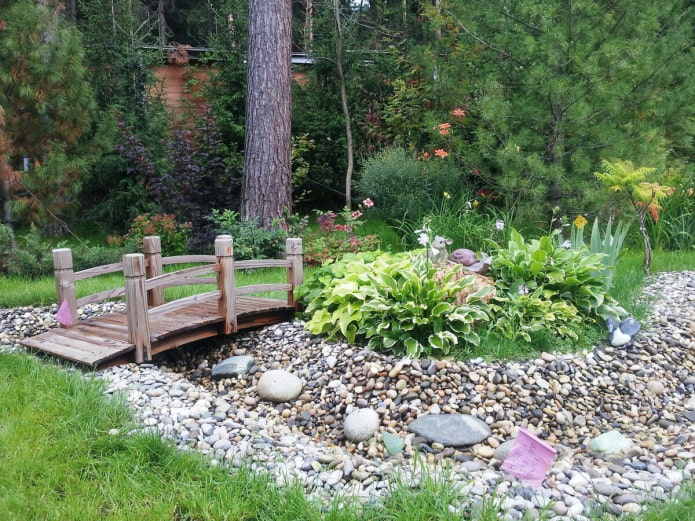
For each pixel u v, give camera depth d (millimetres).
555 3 7586
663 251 8195
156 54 12727
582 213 8234
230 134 12250
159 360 5055
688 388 4277
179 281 4766
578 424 3836
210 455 3172
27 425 3281
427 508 2598
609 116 7883
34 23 8289
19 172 8234
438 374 4047
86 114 9141
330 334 4875
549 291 4848
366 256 5707
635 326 4656
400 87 11203
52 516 2588
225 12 13070
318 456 3295
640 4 7848
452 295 4527
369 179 9891
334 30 12055
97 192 12109
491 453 3398
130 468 2955
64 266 4863
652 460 3252
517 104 7902
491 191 9383
